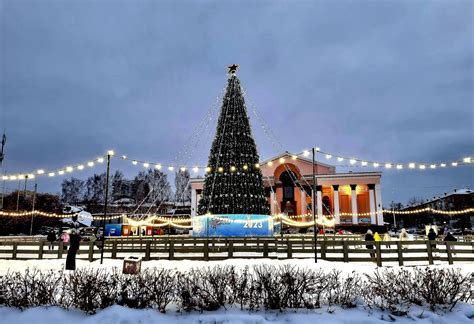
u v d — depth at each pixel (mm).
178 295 7824
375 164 22688
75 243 15867
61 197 98312
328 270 14695
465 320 7184
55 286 8117
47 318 7168
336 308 7848
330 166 65375
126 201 91875
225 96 33094
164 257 20047
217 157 31031
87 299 7711
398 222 117500
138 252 20500
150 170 94438
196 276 8359
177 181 90438
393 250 17594
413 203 134000
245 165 30734
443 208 99438
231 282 8109
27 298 7879
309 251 19453
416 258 17688
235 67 34031
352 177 62125
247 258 19734
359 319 7102
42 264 18625
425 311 7520
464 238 39406
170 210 77188
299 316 7266
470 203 90562
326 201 64500
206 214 30172
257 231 30094
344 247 18516
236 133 31484
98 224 60594
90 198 97938
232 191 30188
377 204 60656
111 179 100812
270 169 65750
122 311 7141
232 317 7020
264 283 7895
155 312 7391
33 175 22859
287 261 18594
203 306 7758
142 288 7914
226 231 29781
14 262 19531
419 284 9195
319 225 56531
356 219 60500
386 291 8117
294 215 63406
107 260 20141
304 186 63844
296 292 7852
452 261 17625
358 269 15406
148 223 49344
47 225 62625
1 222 52500
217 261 19266
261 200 30984
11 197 63469
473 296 8500
